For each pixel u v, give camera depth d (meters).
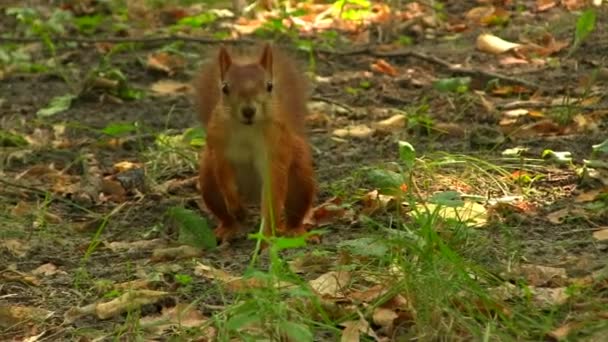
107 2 20.56
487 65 15.84
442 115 13.58
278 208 10.11
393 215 10.29
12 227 10.67
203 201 10.76
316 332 7.80
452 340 7.41
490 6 18.92
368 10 19.17
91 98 15.13
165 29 19.09
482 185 11.03
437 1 19.66
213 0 20.47
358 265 8.59
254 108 9.73
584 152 11.90
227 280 8.73
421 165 11.35
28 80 16.30
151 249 10.09
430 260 8.09
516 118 13.20
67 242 10.36
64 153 13.08
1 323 8.46
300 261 9.01
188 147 12.71
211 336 7.76
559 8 18.55
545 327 7.51
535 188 10.93
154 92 15.48
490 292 8.06
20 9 18.73
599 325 7.50
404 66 15.98
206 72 10.93
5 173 12.49
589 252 9.19
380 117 13.82
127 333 8.03
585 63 15.43
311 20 19.09
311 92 14.52
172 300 8.54
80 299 8.85
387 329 7.71
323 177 11.67
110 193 11.72
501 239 9.52
